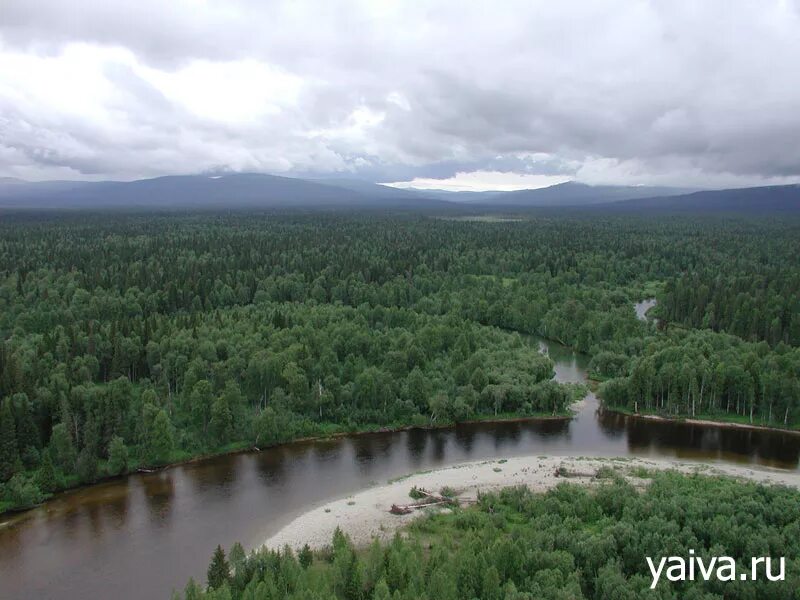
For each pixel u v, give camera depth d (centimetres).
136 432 10956
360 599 6662
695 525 7906
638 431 13050
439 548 7375
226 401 11594
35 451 10125
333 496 9950
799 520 7869
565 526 8062
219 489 10125
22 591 7444
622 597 6388
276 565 7012
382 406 13012
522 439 12544
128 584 7600
